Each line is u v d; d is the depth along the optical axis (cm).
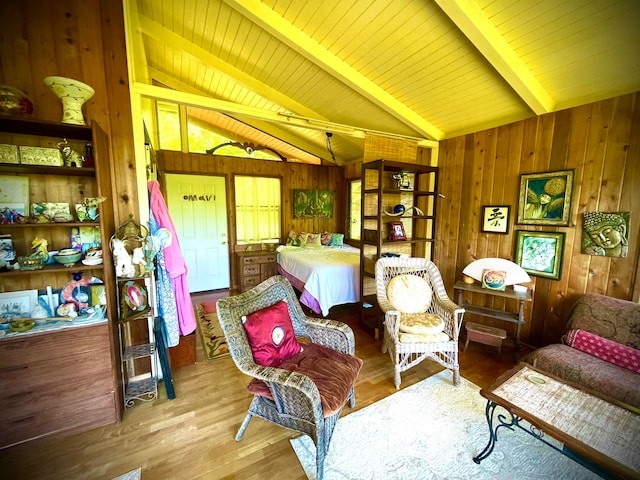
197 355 255
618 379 158
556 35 173
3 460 144
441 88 247
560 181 228
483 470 141
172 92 216
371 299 326
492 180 278
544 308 245
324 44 230
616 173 200
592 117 210
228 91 377
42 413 154
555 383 146
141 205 199
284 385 128
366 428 168
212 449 154
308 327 188
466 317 315
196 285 451
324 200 538
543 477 138
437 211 331
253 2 199
